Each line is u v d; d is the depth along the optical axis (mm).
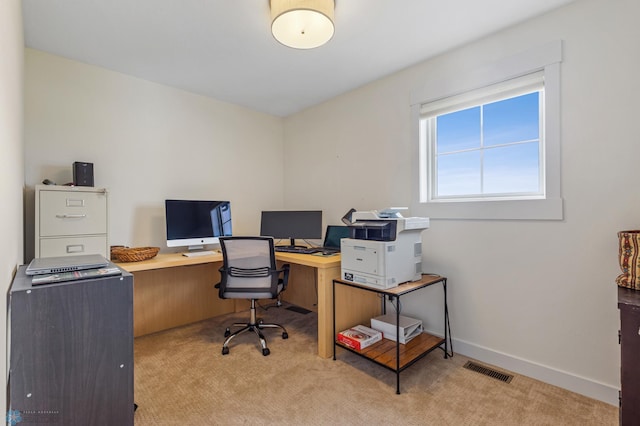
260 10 1882
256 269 2535
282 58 2484
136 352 2434
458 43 2273
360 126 3053
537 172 2088
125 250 2477
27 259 2240
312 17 1805
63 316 1101
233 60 2512
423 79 2547
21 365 1027
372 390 1896
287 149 3932
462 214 2314
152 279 2877
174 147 3043
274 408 1727
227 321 3152
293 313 3408
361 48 2336
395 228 2066
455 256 2375
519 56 2041
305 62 2555
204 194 3260
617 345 1722
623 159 1695
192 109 3174
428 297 2541
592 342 1802
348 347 2213
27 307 1037
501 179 2248
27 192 2264
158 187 2938
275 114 3865
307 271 3592
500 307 2154
